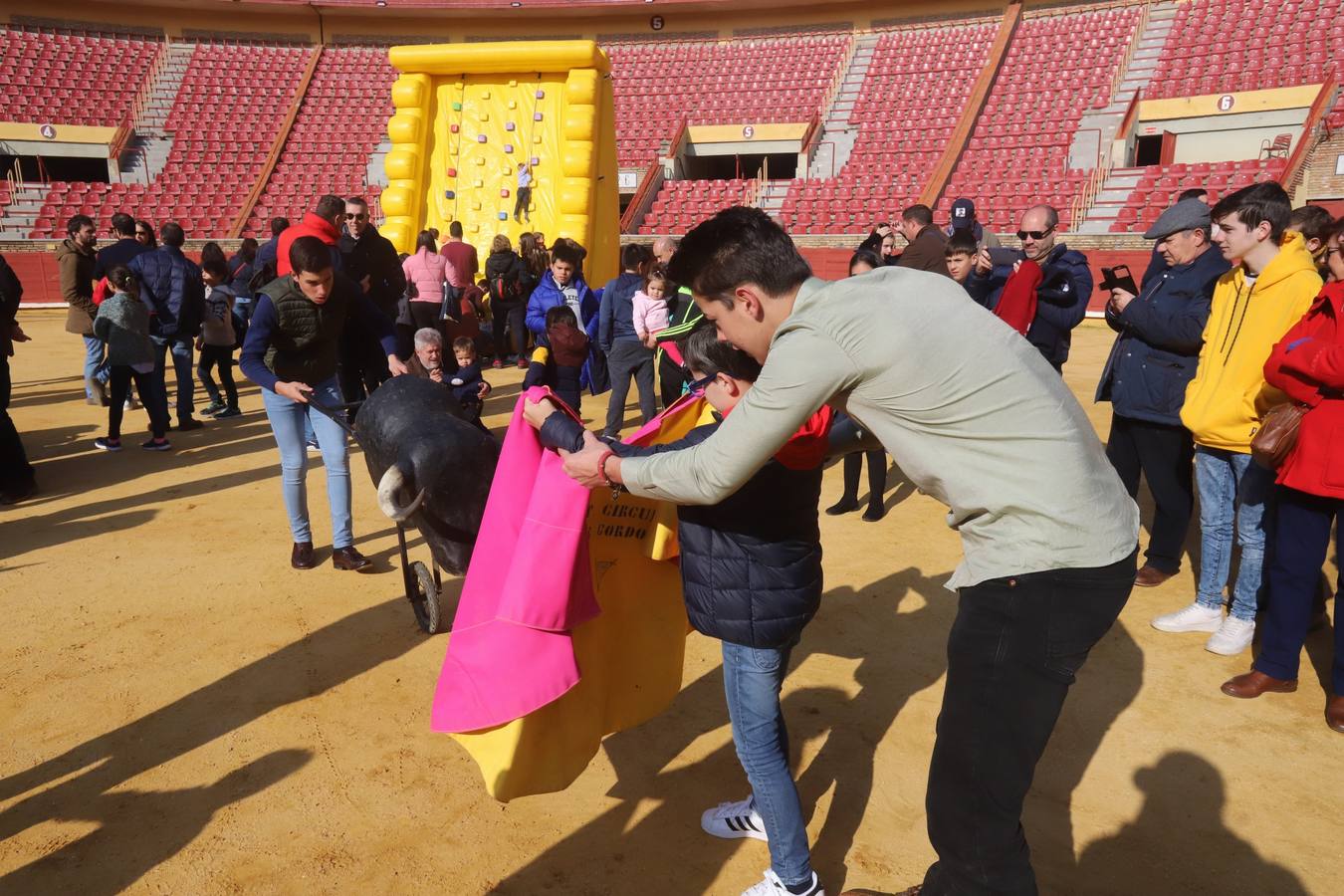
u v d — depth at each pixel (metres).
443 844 3.04
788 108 27.78
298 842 3.04
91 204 24.44
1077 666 2.08
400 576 5.26
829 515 6.55
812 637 4.55
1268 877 2.89
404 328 11.02
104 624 4.60
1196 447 4.46
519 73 13.79
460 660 2.73
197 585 5.10
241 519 6.27
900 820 3.17
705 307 2.21
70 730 3.67
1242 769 3.44
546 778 2.81
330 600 4.91
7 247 21.08
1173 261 4.66
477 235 13.90
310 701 3.90
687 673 4.21
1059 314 5.13
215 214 25.06
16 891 2.80
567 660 2.71
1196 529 6.12
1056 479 1.99
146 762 3.47
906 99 27.00
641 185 25.58
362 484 7.12
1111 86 24.56
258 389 11.41
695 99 29.08
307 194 25.78
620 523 2.89
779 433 2.03
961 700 2.11
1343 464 3.47
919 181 23.86
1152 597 4.96
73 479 7.23
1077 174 22.34
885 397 2.02
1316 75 21.81
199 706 3.85
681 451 2.18
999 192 22.73
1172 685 4.04
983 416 1.99
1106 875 2.90
